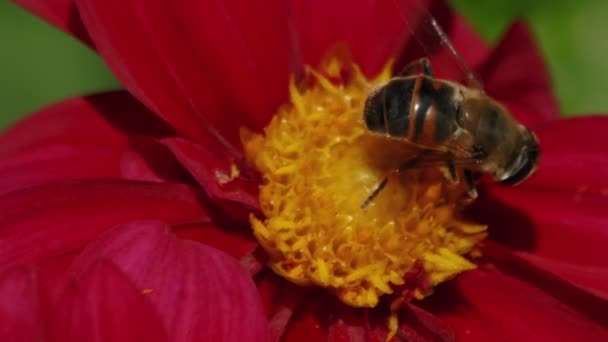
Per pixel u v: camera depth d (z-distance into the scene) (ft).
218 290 0.57
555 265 0.63
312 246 0.62
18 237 0.59
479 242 0.64
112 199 0.61
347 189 0.63
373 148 0.63
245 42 0.64
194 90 0.63
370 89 0.63
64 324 0.56
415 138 0.62
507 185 0.63
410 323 0.62
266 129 0.64
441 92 0.62
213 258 0.58
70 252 0.59
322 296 0.63
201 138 0.63
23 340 0.56
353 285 0.62
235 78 0.64
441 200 0.63
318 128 0.63
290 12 0.65
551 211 0.65
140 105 0.65
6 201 0.59
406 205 0.63
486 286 0.63
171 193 0.62
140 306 0.56
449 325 0.63
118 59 0.60
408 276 0.62
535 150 0.62
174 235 0.58
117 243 0.57
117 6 0.61
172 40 0.62
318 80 0.65
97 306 0.56
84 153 0.64
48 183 0.60
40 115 0.65
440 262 0.63
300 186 0.63
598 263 0.64
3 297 0.56
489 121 0.62
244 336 0.57
